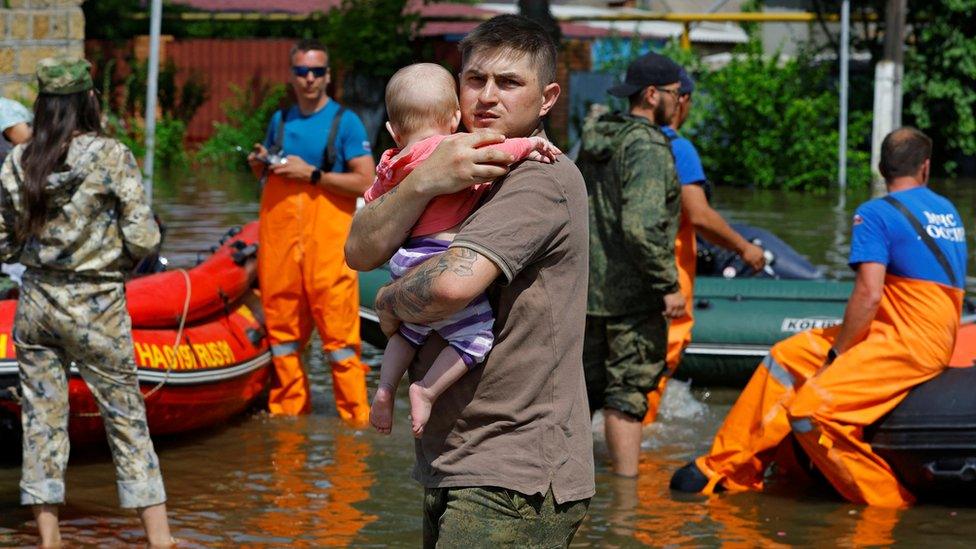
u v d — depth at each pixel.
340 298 7.76
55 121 5.36
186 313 7.30
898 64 24.86
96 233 5.40
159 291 7.28
